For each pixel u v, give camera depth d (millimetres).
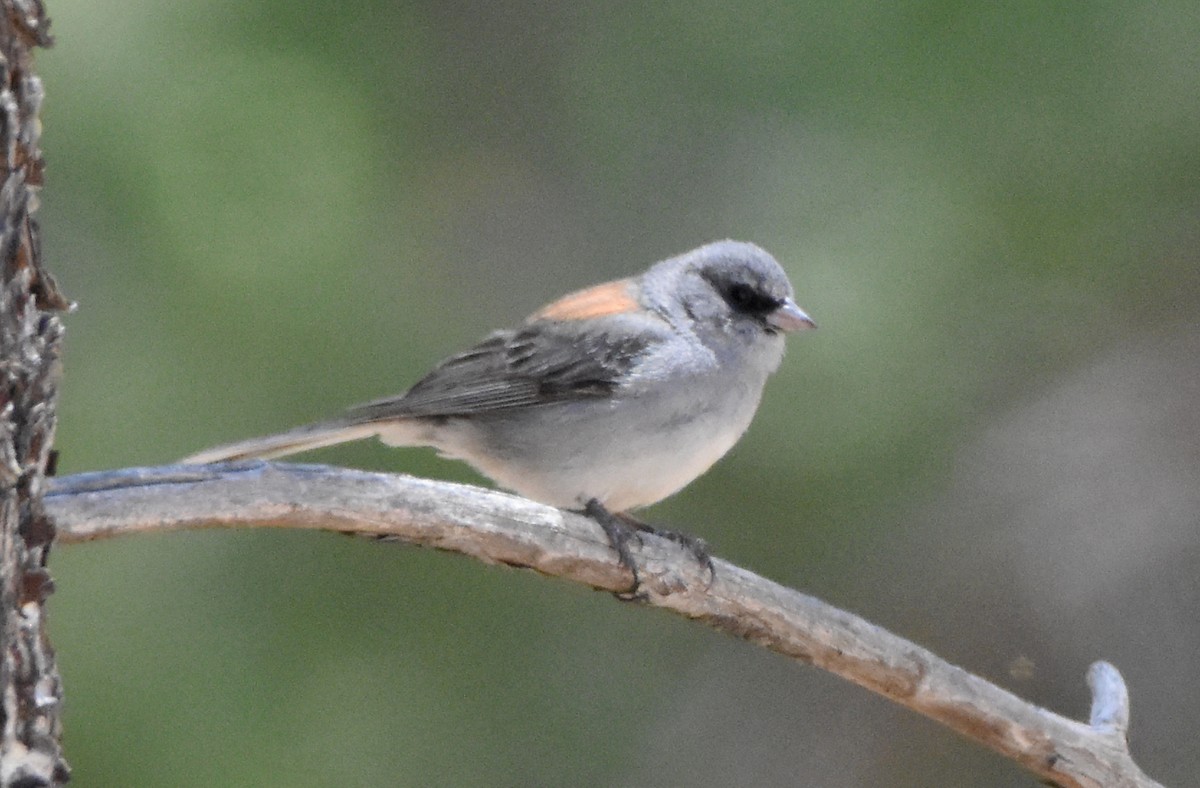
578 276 12680
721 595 7695
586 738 12469
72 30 10969
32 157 5324
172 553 11039
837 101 11719
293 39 11656
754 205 12055
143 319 10945
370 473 6816
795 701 13805
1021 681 13125
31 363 5254
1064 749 7824
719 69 12328
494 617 12008
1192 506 13406
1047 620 13273
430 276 12094
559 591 12648
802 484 11992
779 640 7797
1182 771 13031
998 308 12133
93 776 10305
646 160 12797
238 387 10984
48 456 5703
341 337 11266
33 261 5344
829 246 11641
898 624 12820
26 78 5281
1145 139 11352
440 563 11852
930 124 11516
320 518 6621
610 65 12914
